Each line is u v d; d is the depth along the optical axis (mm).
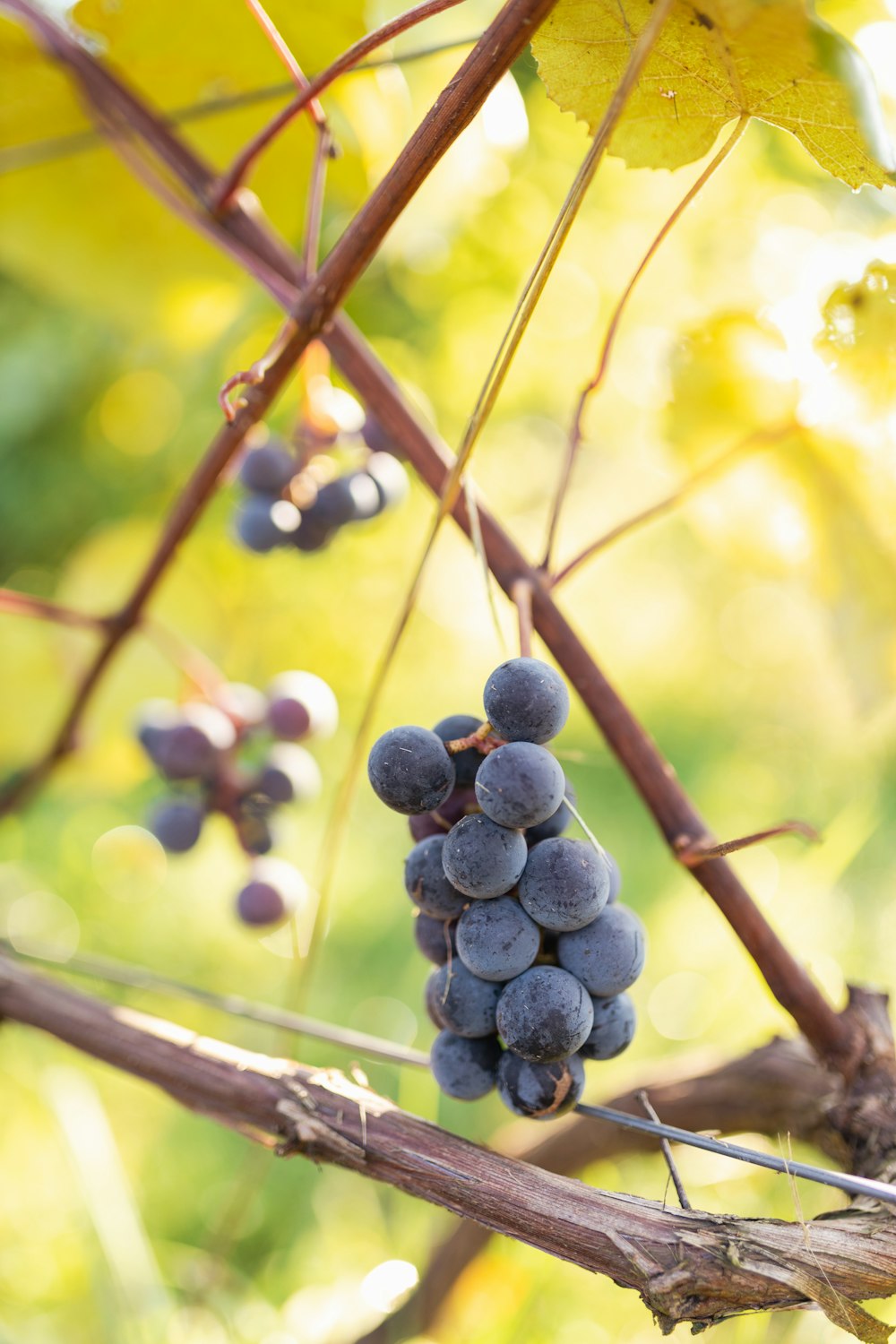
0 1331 791
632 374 1342
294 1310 789
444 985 468
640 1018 1113
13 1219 905
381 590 1672
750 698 1936
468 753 461
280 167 793
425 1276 691
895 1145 522
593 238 1191
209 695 717
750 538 715
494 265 1218
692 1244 463
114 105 656
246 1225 992
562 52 502
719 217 1011
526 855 450
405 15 521
